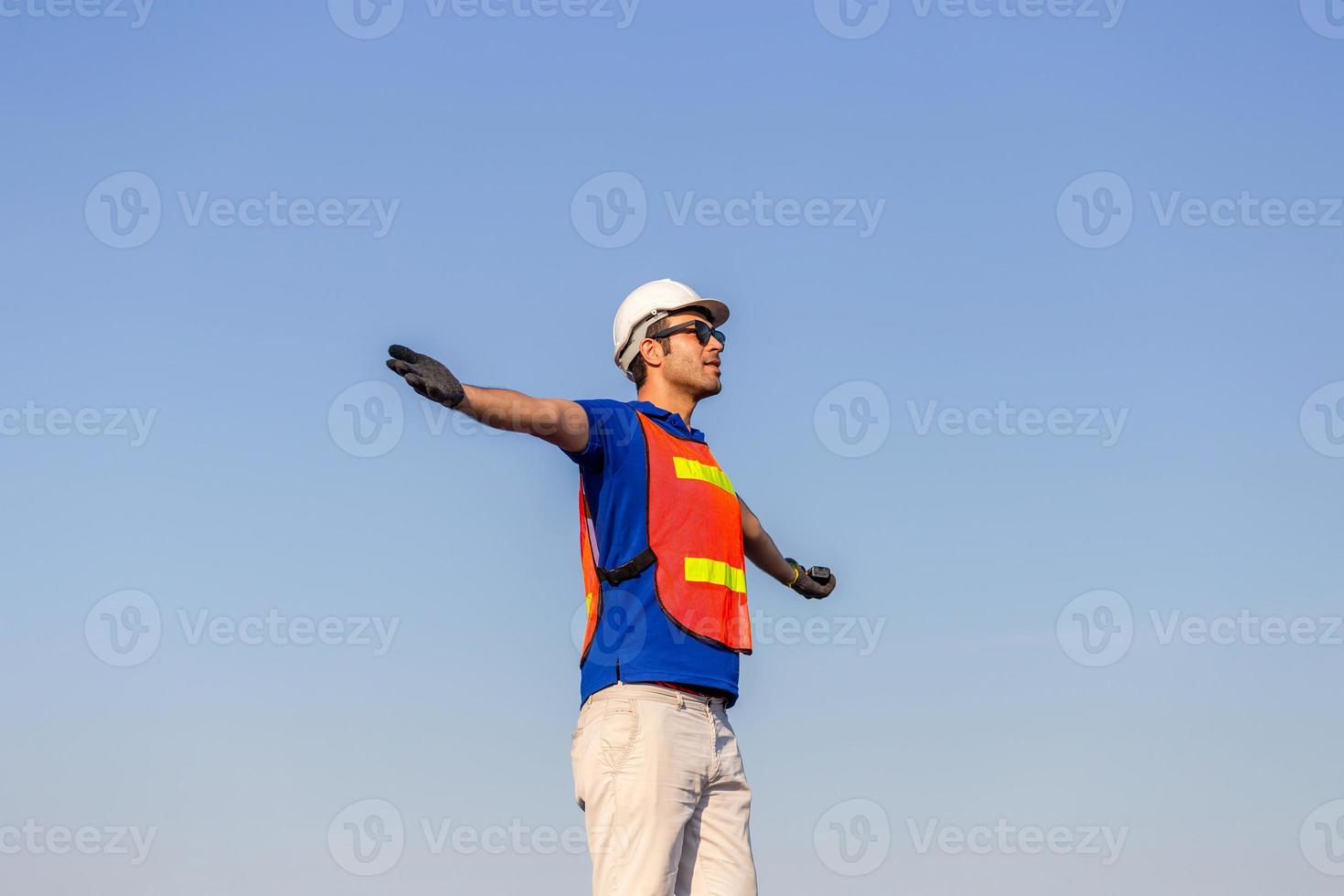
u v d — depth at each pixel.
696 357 5.64
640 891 4.82
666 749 4.90
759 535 6.36
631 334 5.71
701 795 5.13
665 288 5.76
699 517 5.18
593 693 5.03
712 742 5.07
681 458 5.27
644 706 4.92
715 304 5.76
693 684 5.00
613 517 5.09
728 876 5.14
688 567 5.09
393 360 4.42
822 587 6.79
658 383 5.66
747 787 5.27
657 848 4.86
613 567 5.08
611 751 4.91
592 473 5.12
